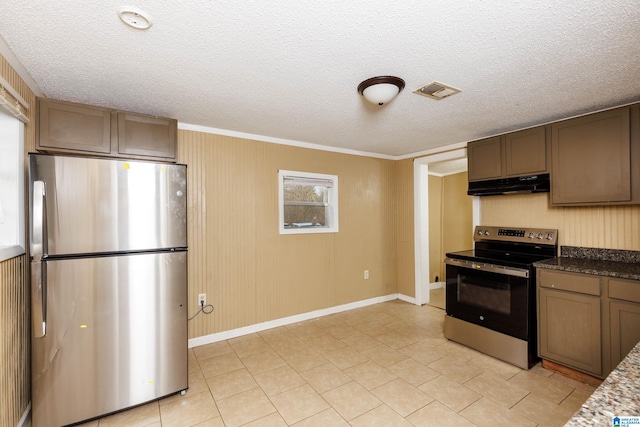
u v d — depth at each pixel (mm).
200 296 2924
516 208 3113
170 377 2078
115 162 1908
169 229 2078
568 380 2283
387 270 4359
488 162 3066
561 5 1236
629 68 1782
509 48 1571
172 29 1403
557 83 1983
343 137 3363
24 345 1802
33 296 1690
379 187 4277
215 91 2123
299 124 2877
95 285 1848
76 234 1799
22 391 1769
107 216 1882
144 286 1988
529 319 2434
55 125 1978
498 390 2166
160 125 2346
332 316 3723
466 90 2090
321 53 1625
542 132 2645
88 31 1414
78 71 1812
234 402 2055
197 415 1929
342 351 2797
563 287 2281
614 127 2242
